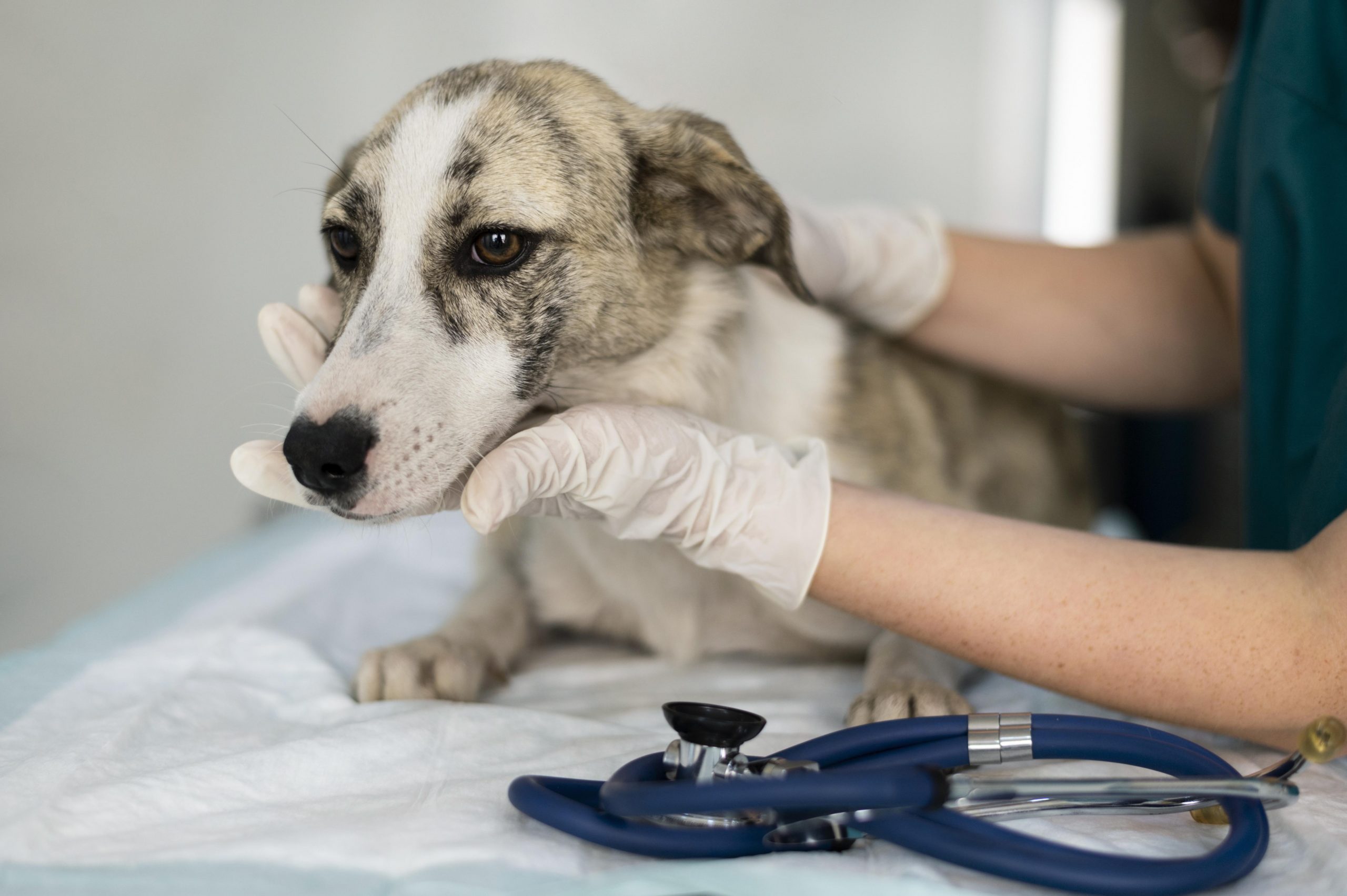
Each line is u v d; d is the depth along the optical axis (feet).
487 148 2.43
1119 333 3.22
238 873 1.79
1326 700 2.02
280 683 2.50
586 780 1.95
